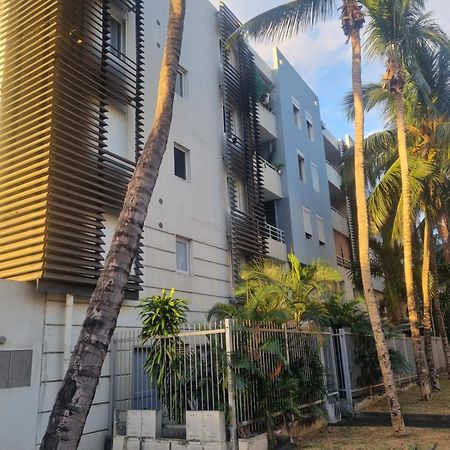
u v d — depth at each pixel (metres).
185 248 13.67
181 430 8.16
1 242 9.14
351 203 28.44
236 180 17.30
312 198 23.98
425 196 17.31
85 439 8.75
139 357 9.87
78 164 9.73
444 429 9.74
